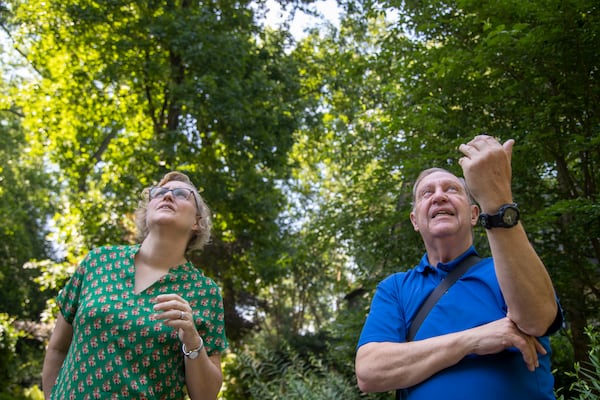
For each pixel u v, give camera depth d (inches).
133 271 99.1
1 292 885.8
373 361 75.9
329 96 595.5
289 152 566.3
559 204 184.9
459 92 236.5
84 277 99.8
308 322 993.5
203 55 482.0
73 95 570.9
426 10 248.1
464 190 86.5
